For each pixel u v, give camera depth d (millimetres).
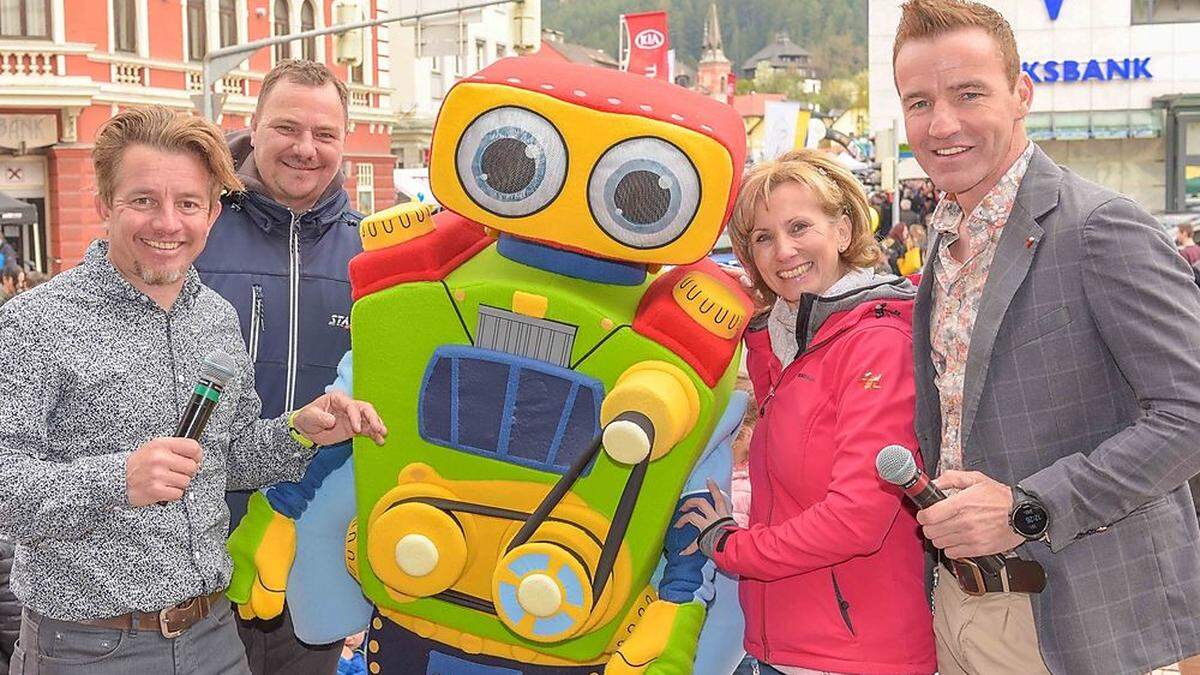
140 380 2436
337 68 23906
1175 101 22312
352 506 2857
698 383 2496
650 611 2682
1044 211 2381
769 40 134750
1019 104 2465
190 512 2523
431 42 14039
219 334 2633
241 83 20938
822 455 2576
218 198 2598
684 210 2469
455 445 2602
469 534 2619
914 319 2568
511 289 2539
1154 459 2213
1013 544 2277
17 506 2270
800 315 2621
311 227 3459
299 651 3432
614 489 2541
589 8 127438
